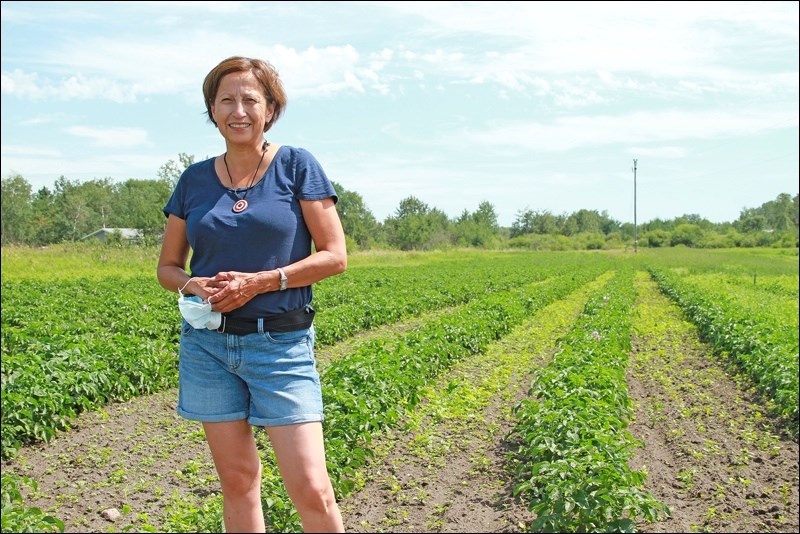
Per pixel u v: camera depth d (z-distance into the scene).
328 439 7.82
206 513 6.51
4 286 26.81
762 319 18.27
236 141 3.97
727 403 11.94
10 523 5.50
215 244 3.97
